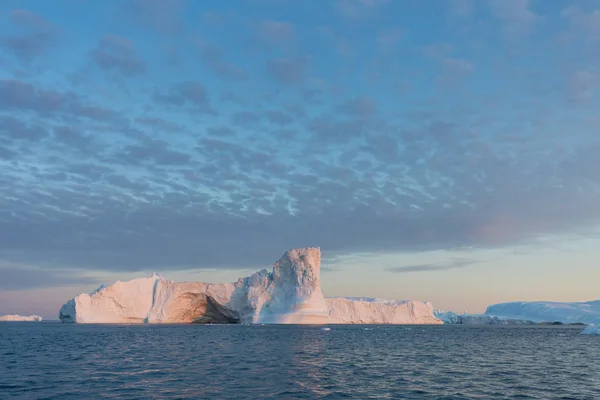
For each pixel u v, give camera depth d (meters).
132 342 63.12
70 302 133.88
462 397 24.62
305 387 27.06
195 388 26.39
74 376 30.94
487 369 36.81
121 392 25.08
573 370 36.84
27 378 30.08
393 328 130.88
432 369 36.38
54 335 81.06
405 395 25.00
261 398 23.73
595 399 24.39
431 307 179.62
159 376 30.97
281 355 46.06
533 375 33.47
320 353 48.81
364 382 29.16
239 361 40.31
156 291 133.00
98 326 118.56
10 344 60.09
